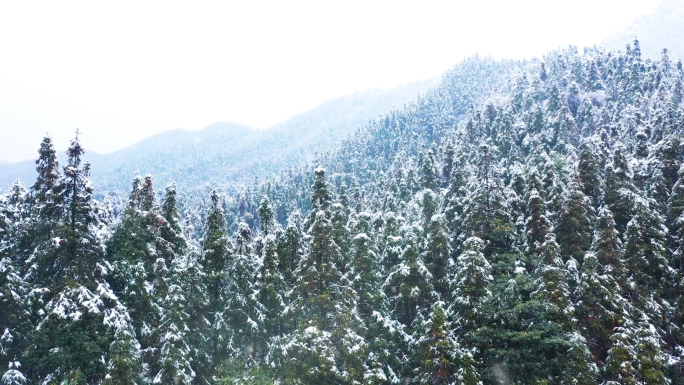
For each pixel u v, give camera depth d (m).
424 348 32.53
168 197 42.09
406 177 89.88
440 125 181.88
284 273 40.78
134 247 35.69
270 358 33.91
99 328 29.73
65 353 28.23
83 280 31.28
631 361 29.91
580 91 114.25
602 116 95.00
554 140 89.94
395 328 35.94
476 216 42.94
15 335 29.73
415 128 188.38
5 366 29.11
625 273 36.50
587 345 32.75
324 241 35.56
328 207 43.91
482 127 113.25
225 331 35.22
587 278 34.16
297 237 42.56
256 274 39.19
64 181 31.78
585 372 29.59
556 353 32.03
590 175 50.78
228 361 34.88
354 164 168.00
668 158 51.22
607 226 38.22
